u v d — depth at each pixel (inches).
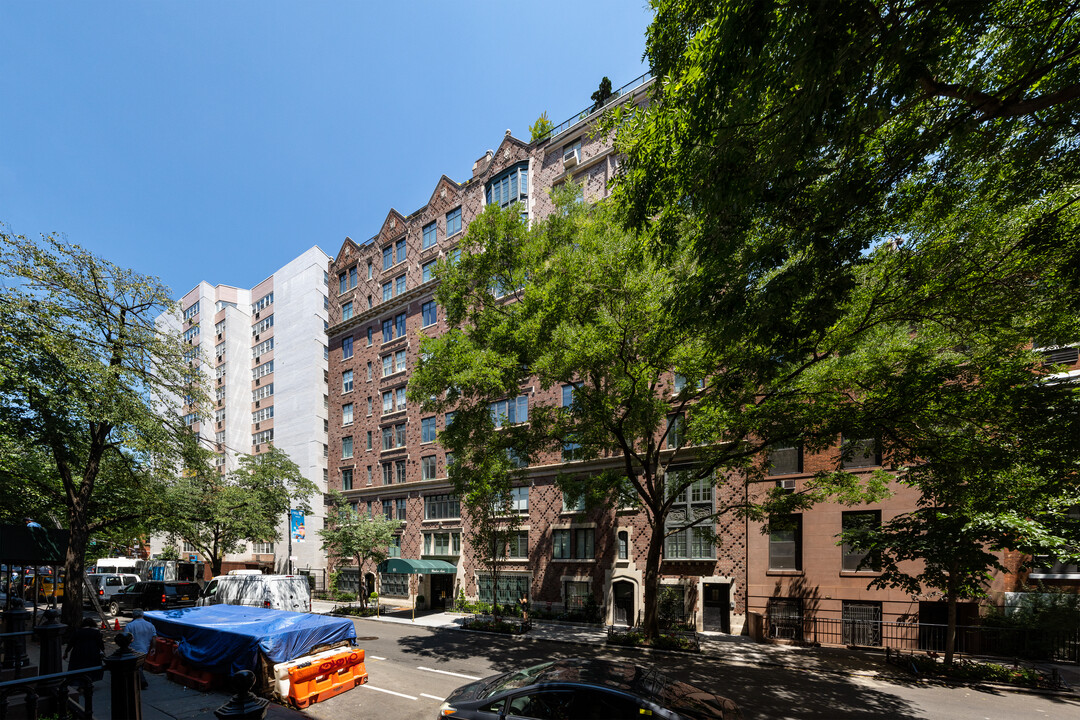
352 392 1667.1
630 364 593.3
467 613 1104.2
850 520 713.6
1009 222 372.5
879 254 438.3
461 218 1392.7
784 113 256.4
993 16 247.1
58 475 833.5
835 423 511.5
